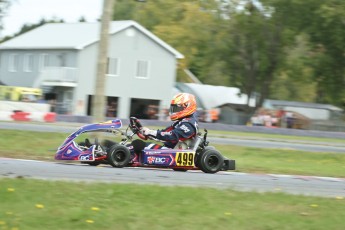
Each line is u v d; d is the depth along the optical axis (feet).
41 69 259.19
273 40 255.70
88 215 37.68
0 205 38.58
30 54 264.93
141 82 257.14
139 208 40.60
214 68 313.94
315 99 371.15
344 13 225.15
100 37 91.81
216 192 48.21
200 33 264.52
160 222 37.73
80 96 242.99
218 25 259.19
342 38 231.91
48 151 87.30
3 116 173.78
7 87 220.23
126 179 55.62
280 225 39.06
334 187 64.13
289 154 115.14
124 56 251.60
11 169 57.67
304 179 71.26
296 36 261.03
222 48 261.44
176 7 299.17
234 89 296.92
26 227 34.81
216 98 285.64
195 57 303.27
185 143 68.49
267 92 266.16
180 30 277.64
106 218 37.50
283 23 247.50
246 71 265.13
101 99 91.81
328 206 46.09
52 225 35.63
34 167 60.64
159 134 66.80
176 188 48.52
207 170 68.08
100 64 91.61
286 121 244.01
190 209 41.27
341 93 255.09
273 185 61.46
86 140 68.33
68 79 239.91
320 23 235.40
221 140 143.74
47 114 179.93
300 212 43.19
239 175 69.72
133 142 66.33
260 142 152.66
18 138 98.73
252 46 260.83
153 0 314.55
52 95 247.50
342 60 245.86
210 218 39.37
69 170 59.47
